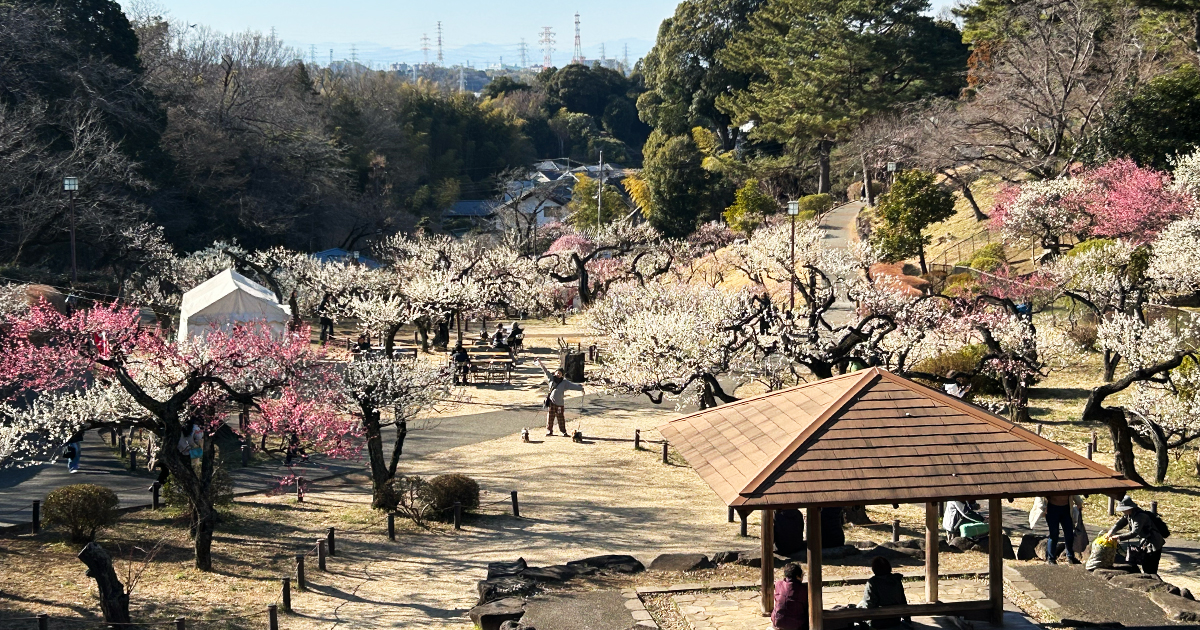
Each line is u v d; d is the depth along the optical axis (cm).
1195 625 1155
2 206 5169
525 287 5128
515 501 2203
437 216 11756
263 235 7906
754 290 4100
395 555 1892
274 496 2409
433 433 3128
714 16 11256
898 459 1060
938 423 1107
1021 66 5981
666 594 1317
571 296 5975
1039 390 3312
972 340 3344
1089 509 2138
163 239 6134
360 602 1578
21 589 1614
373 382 2278
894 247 5412
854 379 1177
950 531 1742
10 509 2159
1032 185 5016
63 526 1947
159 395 2109
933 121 6303
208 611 1521
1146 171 4644
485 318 5200
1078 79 5766
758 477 1033
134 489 2378
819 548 1095
